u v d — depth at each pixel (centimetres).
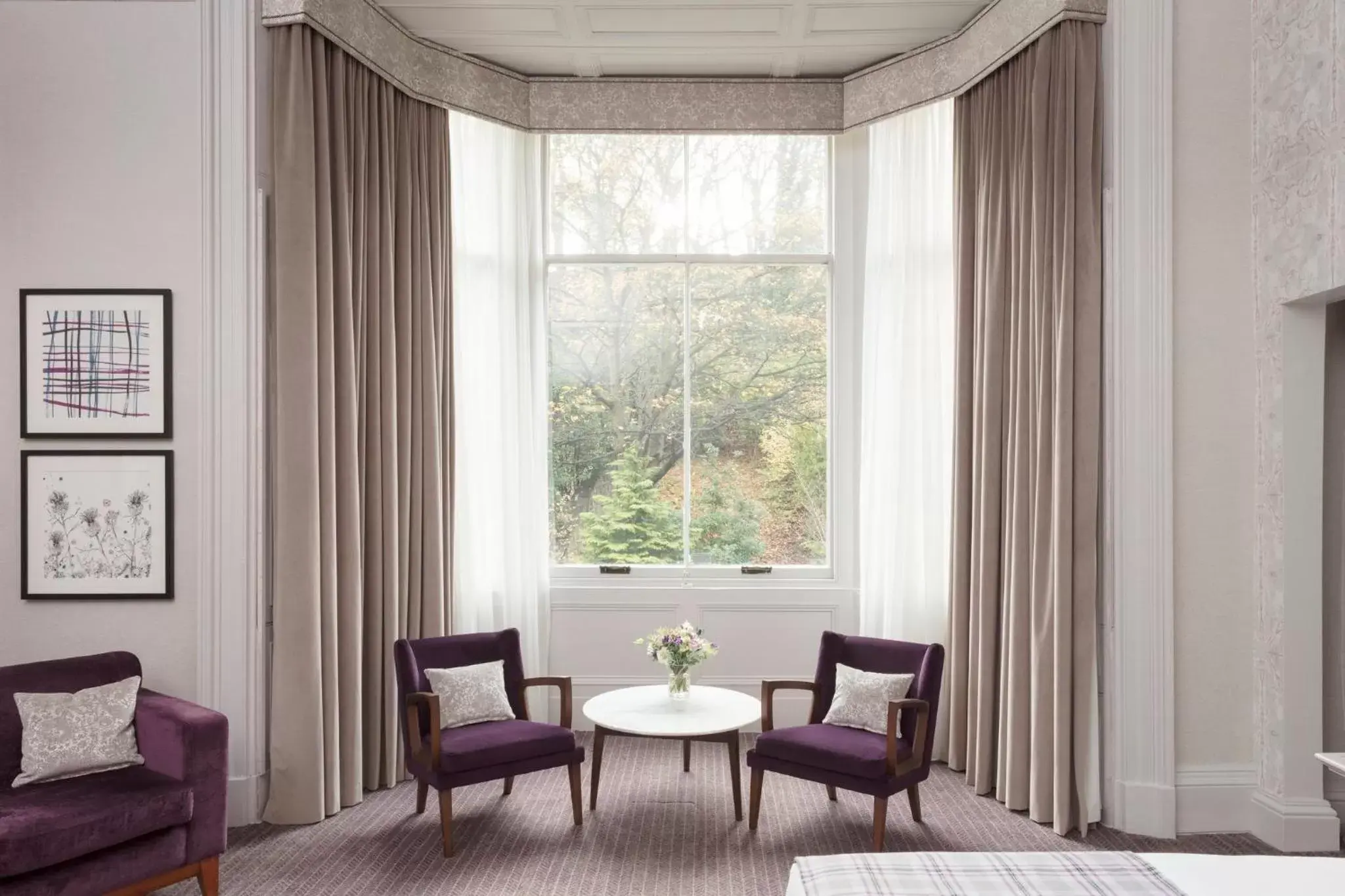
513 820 416
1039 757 416
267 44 422
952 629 490
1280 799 386
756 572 573
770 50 521
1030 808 423
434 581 487
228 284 411
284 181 415
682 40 507
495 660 446
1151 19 405
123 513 411
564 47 513
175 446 413
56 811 300
